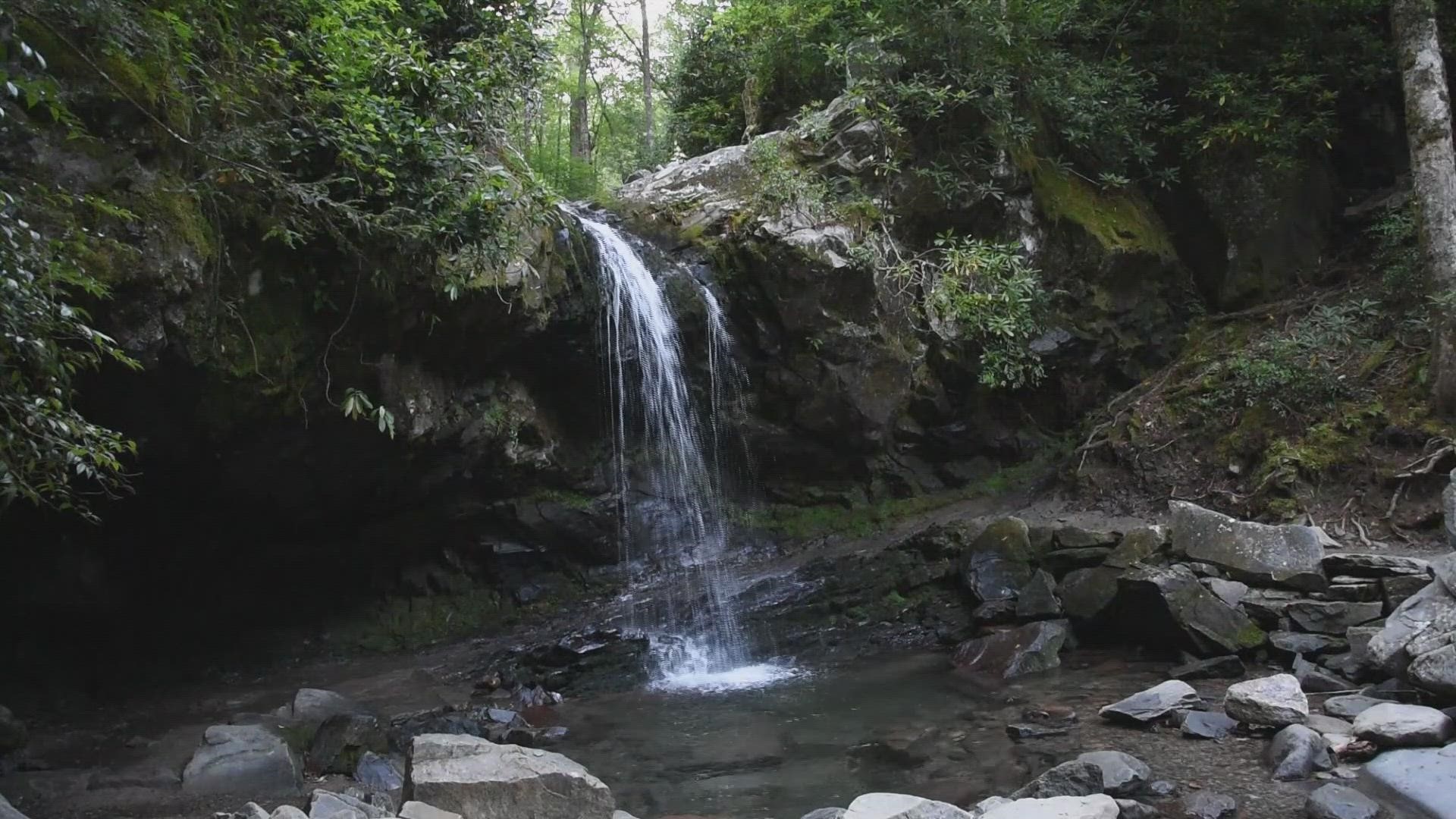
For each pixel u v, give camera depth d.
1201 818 4.63
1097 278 11.73
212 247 6.29
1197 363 11.48
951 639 8.84
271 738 6.18
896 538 10.65
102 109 5.46
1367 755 5.16
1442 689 5.42
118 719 7.66
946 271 11.02
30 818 5.32
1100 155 12.66
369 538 9.62
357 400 6.44
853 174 11.22
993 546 9.34
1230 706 5.96
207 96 6.15
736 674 8.55
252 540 9.09
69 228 5.23
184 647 9.04
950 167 11.51
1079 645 8.42
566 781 4.86
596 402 10.13
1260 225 12.35
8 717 6.58
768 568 10.56
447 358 8.55
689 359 10.68
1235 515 9.43
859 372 10.74
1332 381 9.84
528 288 8.52
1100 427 11.12
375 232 7.06
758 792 5.64
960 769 5.73
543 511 10.13
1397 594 7.26
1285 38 12.90
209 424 7.13
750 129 13.94
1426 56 9.54
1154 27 13.36
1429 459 8.70
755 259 10.59
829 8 12.49
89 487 7.52
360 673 8.95
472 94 7.74
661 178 11.94
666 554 10.80
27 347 4.18
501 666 8.70
